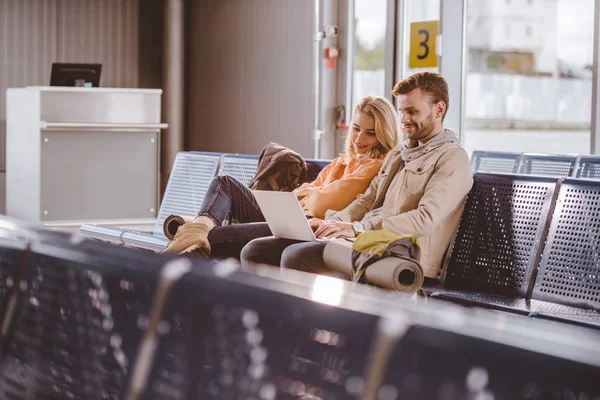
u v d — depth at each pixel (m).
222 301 1.00
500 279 3.51
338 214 4.07
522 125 6.90
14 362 1.44
